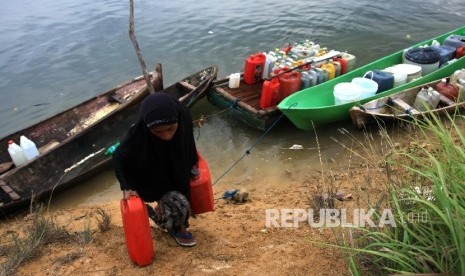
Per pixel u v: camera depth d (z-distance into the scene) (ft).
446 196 8.01
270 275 11.18
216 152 24.71
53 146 23.77
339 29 41.11
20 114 30.60
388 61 30.04
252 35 40.86
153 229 14.44
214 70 30.94
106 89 33.35
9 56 38.68
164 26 43.86
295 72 26.89
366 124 24.58
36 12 49.52
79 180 22.18
